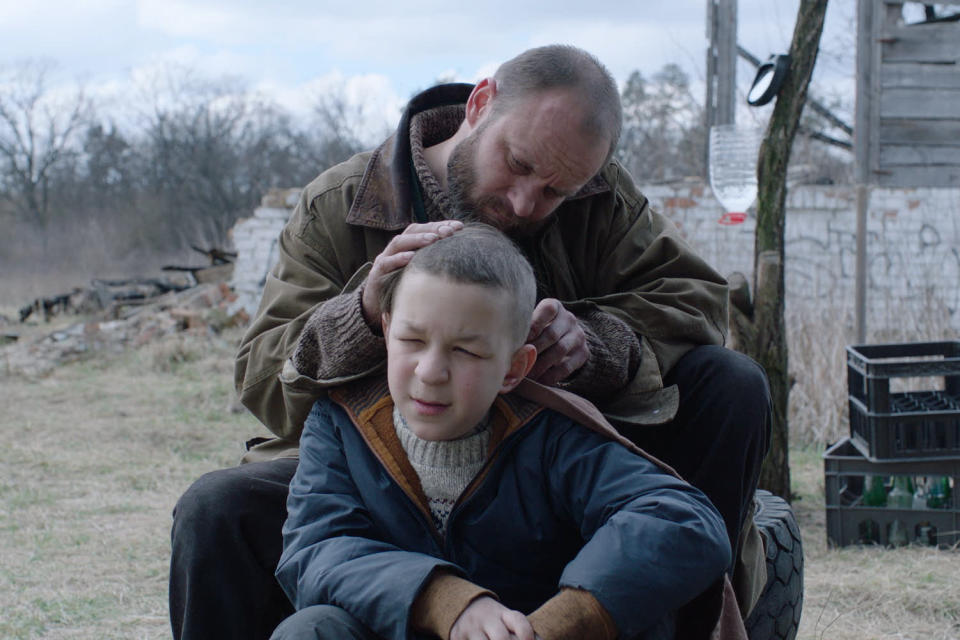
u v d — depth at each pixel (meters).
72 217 44.69
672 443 2.23
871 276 11.17
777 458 4.74
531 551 1.82
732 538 2.17
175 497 5.68
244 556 2.06
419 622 1.61
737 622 1.89
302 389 2.03
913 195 11.34
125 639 3.43
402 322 1.69
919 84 7.62
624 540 1.63
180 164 42.22
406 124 2.32
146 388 9.39
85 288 17.36
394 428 1.85
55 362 10.82
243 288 12.02
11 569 4.26
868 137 7.64
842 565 4.21
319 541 1.77
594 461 1.78
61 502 5.54
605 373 2.08
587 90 2.02
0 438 7.34
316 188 2.39
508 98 2.06
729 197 5.72
